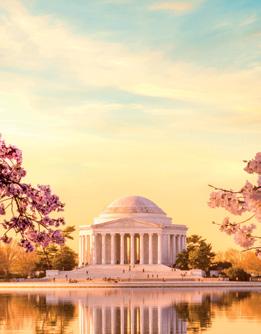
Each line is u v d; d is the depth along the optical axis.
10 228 33.06
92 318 117.94
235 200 37.94
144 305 146.00
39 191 33.22
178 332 96.62
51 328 102.81
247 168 37.12
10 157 33.09
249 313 124.44
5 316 121.62
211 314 123.25
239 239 38.91
